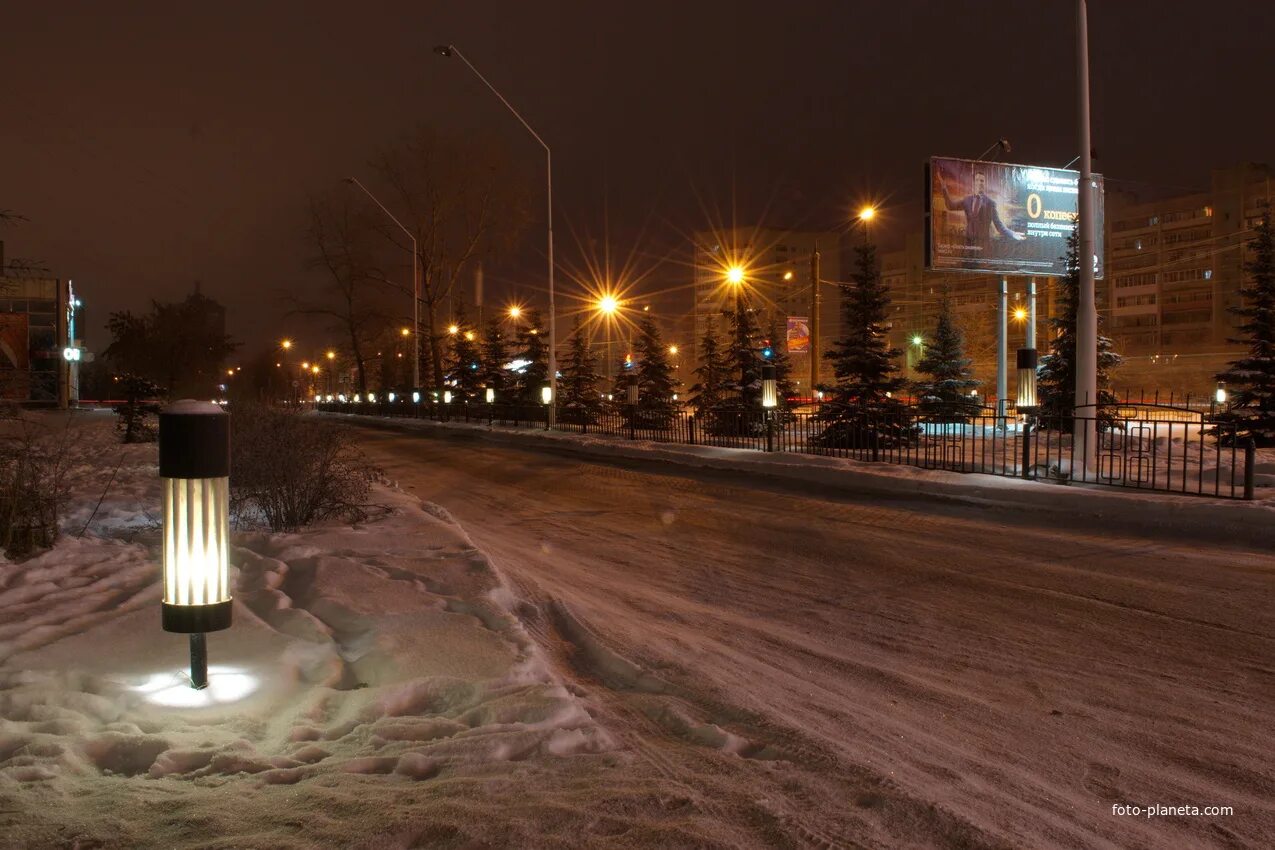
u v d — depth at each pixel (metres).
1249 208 83.88
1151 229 91.50
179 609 5.01
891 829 3.49
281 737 4.44
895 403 24.69
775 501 15.25
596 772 3.92
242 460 11.17
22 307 56.81
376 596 7.16
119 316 42.81
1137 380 62.28
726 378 36.16
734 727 4.80
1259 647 6.68
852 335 25.45
